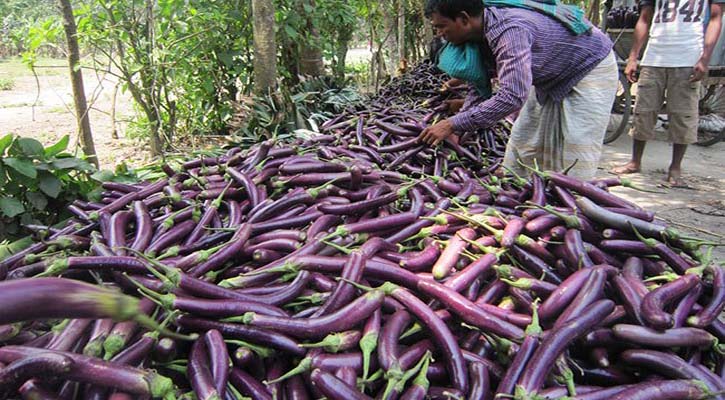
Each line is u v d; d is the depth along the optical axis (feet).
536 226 6.51
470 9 10.09
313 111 19.80
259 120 17.15
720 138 27.09
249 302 5.14
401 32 40.04
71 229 7.59
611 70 11.37
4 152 10.99
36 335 4.87
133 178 12.52
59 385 4.12
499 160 13.39
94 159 16.69
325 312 5.23
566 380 4.58
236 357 4.76
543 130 12.23
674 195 20.34
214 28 22.88
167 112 25.45
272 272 5.73
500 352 5.03
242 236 6.53
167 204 8.04
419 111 16.26
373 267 5.68
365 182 8.47
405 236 6.96
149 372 4.01
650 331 4.92
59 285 2.75
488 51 11.14
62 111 40.24
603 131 11.69
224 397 4.43
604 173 23.27
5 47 94.43
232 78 25.41
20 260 6.47
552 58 10.73
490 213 7.15
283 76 26.96
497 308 5.34
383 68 41.09
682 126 20.49
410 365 4.84
